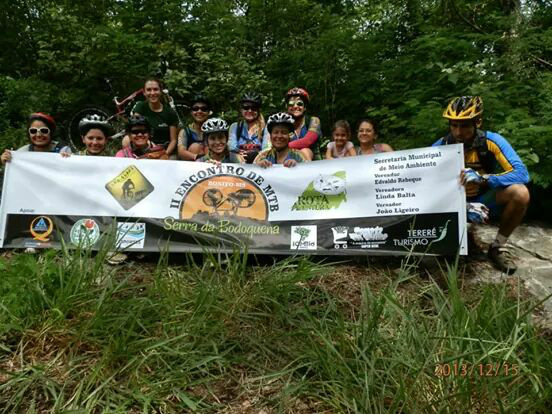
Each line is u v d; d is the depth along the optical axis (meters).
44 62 9.63
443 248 4.30
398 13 8.98
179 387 2.90
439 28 7.46
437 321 3.30
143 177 4.74
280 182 4.73
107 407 2.68
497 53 7.13
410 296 3.87
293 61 9.45
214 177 4.76
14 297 3.36
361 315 3.27
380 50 8.72
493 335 3.12
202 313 3.40
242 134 5.93
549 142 5.36
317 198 4.66
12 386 2.87
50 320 3.26
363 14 9.51
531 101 6.05
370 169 4.59
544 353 2.89
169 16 10.86
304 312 3.43
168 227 4.62
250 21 11.15
